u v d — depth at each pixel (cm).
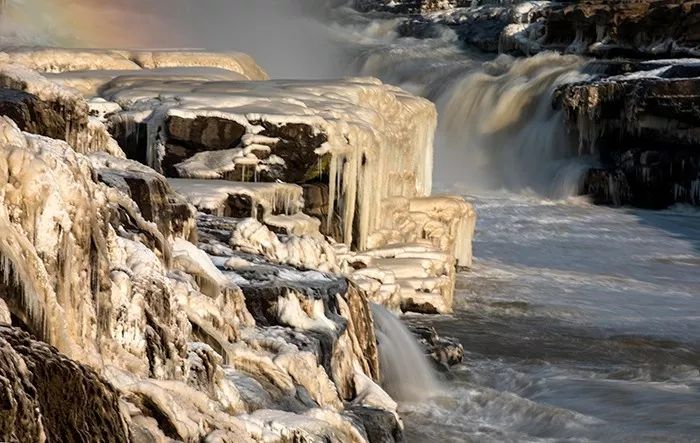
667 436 2308
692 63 7094
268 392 1686
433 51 8912
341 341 2027
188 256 1803
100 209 1445
